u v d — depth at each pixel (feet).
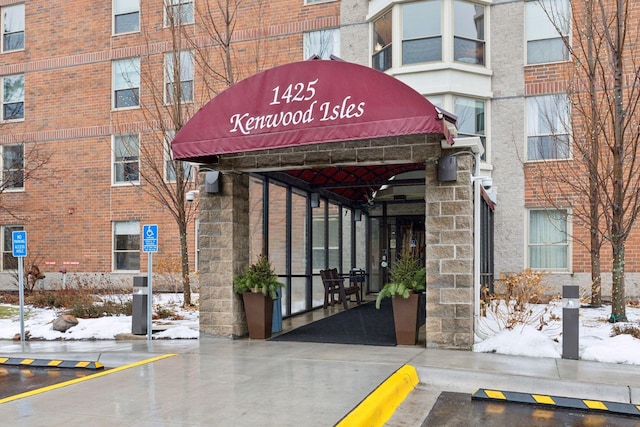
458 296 26.25
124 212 62.75
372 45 54.65
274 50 57.62
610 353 24.25
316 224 44.68
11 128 68.03
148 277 31.30
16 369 25.02
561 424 17.10
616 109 32.55
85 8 65.57
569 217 48.06
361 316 38.93
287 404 17.51
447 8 49.85
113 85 64.23
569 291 24.85
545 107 46.11
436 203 26.66
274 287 30.37
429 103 23.00
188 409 17.11
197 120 26.68
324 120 24.44
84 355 26.55
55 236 65.46
